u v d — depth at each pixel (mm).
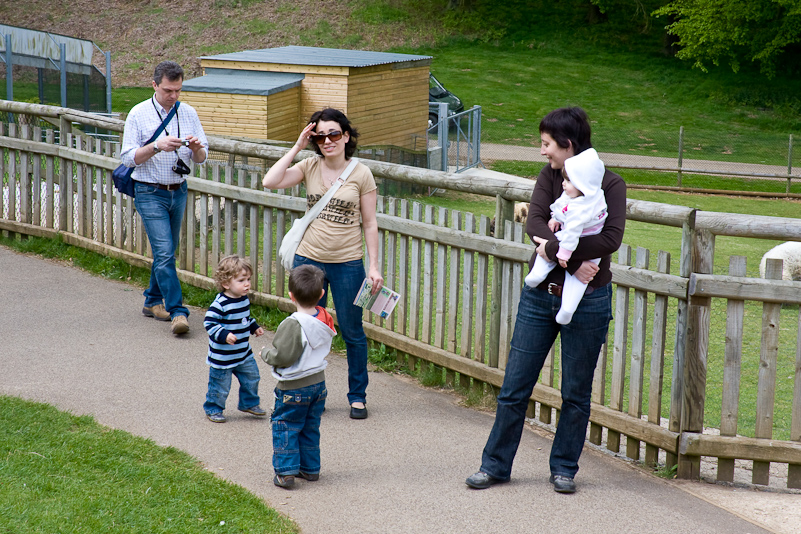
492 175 20672
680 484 4277
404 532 3600
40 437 4238
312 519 3695
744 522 3795
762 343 4234
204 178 7121
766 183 24719
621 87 37188
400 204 5891
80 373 5375
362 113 17594
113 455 4113
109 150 7730
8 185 8531
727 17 32688
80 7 38594
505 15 43125
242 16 39188
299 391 3928
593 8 42906
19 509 3430
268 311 6738
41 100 18969
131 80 33188
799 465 4270
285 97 16672
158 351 5879
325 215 4895
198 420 4770
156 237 6250
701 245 4215
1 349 5711
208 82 16688
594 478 4277
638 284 4441
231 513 3617
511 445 4098
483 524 3695
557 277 3789
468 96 34156
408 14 41719
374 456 4445
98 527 3359
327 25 39812
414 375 5840
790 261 10219
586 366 3904
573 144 3688
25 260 7977
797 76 38188
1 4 38438
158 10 38844
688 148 29375
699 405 4301
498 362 5273
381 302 4859
